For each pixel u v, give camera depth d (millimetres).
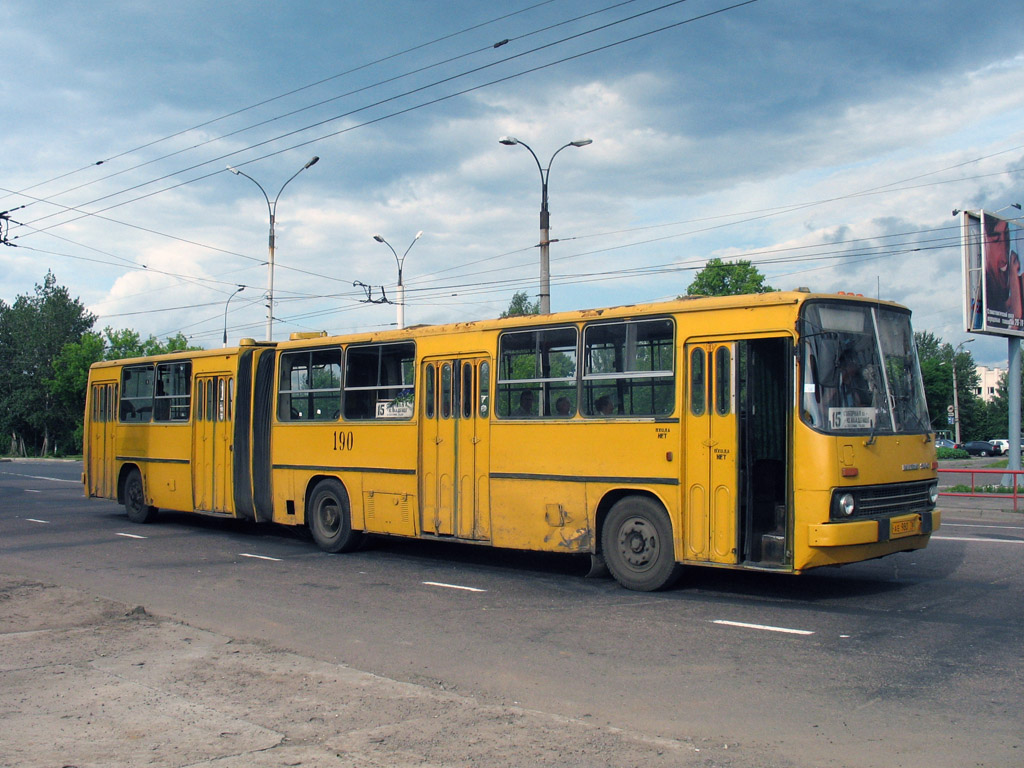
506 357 11461
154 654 7098
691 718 5699
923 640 7570
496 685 6527
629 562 10148
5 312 86750
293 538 15469
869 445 9055
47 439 82562
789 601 9391
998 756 4949
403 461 12531
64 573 11820
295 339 14789
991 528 15547
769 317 9164
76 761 4832
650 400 10000
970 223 23266
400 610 9242
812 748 5113
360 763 4785
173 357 16812
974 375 96312
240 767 4734
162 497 16922
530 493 11023
